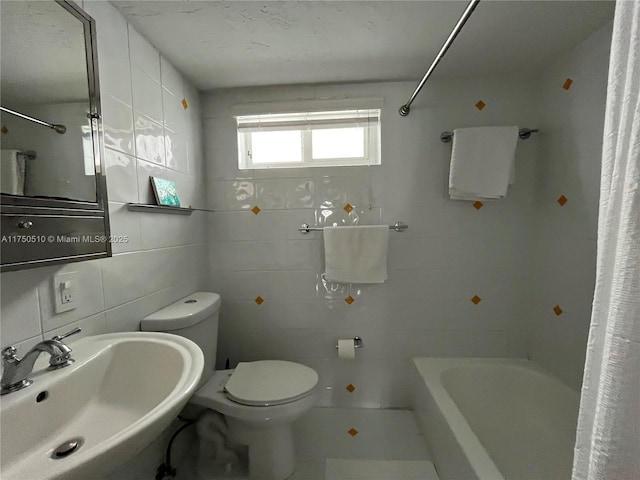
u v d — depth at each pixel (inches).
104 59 38.3
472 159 59.1
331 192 66.4
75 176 31.2
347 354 63.2
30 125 27.4
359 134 68.8
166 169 52.6
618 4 17.2
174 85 55.6
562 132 56.3
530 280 65.1
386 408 68.4
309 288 67.9
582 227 52.4
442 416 48.5
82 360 29.9
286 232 67.5
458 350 67.4
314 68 57.9
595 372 18.5
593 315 18.7
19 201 24.8
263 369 54.1
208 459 53.4
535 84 62.1
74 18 31.4
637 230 15.2
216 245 68.5
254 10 41.4
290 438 51.3
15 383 25.2
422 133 64.4
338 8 41.5
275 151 70.3
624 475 15.8
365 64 56.9
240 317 68.9
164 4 39.8
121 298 40.8
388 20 44.4
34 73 28.1
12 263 24.1
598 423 16.8
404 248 66.3
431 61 56.3
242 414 44.8
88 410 29.8
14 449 23.4
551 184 59.2
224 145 67.2
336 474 50.9
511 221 64.6
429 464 52.7
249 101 65.9
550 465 50.5
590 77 50.2
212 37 47.3
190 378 26.5
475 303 66.4
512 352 66.6
